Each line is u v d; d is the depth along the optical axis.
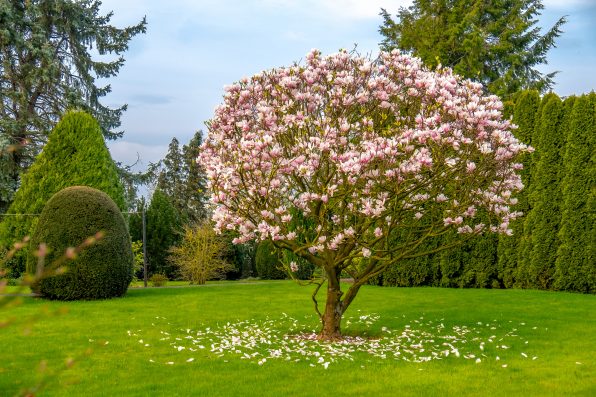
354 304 11.90
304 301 12.32
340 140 7.41
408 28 25.98
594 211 12.98
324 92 8.22
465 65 23.98
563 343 7.73
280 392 5.50
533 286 13.98
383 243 8.79
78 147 16.16
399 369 6.43
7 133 22.66
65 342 7.95
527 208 14.14
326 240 7.86
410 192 7.47
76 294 12.06
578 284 13.10
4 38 22.67
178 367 6.58
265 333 8.70
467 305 11.46
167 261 23.02
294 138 7.97
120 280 12.55
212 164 8.13
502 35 24.75
